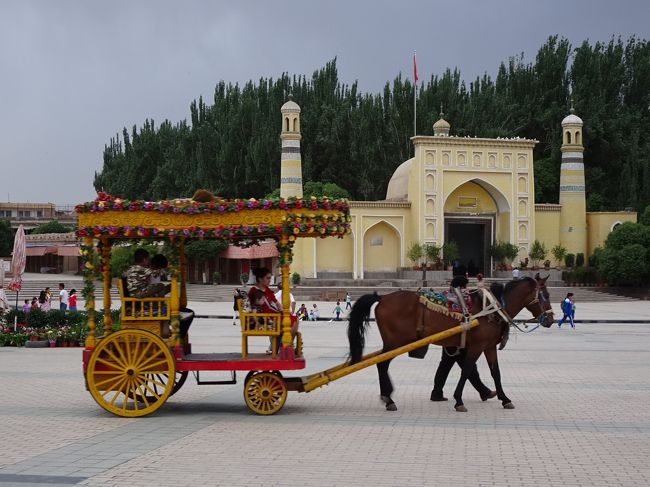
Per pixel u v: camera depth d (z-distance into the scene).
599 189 56.44
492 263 48.41
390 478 6.99
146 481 6.90
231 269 51.88
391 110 58.38
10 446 8.34
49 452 8.04
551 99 59.31
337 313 30.84
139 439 8.68
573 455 7.89
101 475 7.10
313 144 57.12
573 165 49.03
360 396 11.86
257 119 56.75
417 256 45.91
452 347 11.10
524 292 11.38
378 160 57.94
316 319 30.97
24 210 99.56
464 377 10.64
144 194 68.62
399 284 44.31
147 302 10.56
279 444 8.39
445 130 50.12
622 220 49.16
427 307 10.75
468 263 50.38
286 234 10.39
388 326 10.81
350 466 7.41
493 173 47.47
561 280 47.19
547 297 11.44
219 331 24.73
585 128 55.47
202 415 10.25
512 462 7.59
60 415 10.27
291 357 10.27
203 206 10.31
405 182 49.06
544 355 17.98
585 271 46.34
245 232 10.35
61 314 22.25
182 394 12.15
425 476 7.06
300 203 10.24
